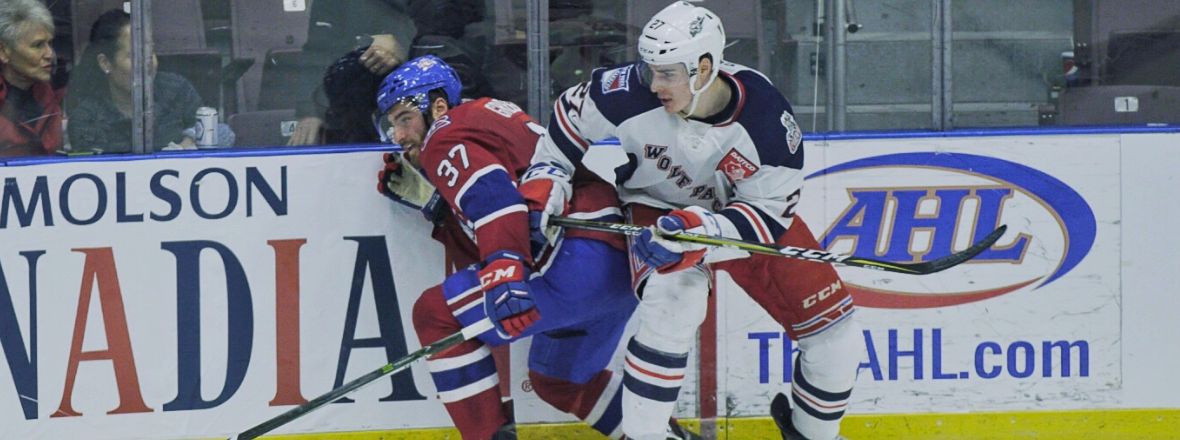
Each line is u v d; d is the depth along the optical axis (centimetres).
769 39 1014
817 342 918
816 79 1020
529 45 1005
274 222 990
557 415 1022
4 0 977
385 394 1009
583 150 881
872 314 1020
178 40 993
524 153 917
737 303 1016
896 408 1028
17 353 987
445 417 1014
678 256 828
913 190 1011
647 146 856
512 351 1012
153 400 996
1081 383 1031
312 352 1001
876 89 1021
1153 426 1034
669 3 1006
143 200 980
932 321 1022
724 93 835
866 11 1012
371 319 1002
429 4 1000
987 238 879
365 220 995
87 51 989
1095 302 1024
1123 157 1012
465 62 1007
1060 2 1015
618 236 895
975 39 1018
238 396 1000
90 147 998
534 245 888
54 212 979
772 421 1027
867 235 1014
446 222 968
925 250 1016
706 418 1025
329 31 998
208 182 984
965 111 1025
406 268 998
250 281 993
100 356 990
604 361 962
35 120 993
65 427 995
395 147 990
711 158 848
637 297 887
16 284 983
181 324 991
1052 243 1018
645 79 844
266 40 998
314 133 1008
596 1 1004
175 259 987
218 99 1002
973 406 1030
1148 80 1023
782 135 835
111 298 987
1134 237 1020
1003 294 1021
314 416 1008
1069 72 1022
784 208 857
